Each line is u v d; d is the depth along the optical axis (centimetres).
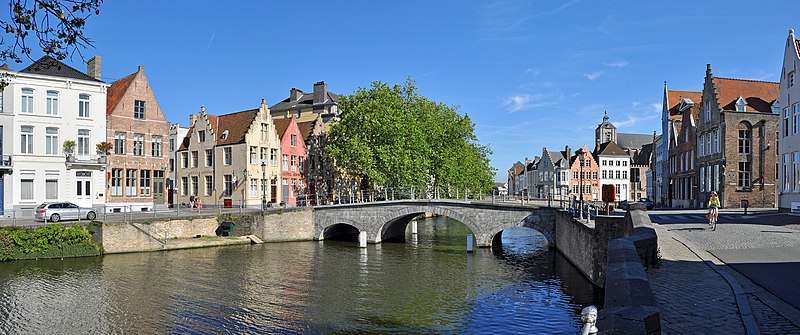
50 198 4172
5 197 3981
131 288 2628
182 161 6084
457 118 6294
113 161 4591
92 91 4400
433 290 2656
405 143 5247
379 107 5206
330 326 2048
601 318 628
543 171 11838
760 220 2580
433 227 6444
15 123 4034
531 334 1941
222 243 4212
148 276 2920
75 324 2052
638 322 591
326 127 6738
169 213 4353
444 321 2108
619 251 1025
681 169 5625
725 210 3844
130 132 4719
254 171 5475
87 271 3012
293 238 4694
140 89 4812
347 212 4691
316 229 4822
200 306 2323
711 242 1720
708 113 4775
